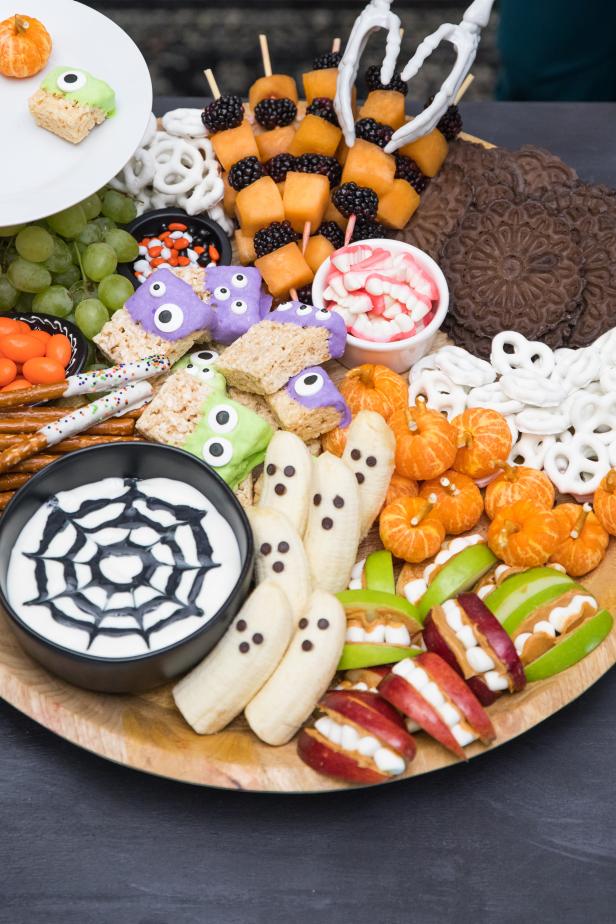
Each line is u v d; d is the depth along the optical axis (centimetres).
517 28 159
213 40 198
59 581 107
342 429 119
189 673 107
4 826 107
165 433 116
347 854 107
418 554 113
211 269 123
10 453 112
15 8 124
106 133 120
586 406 120
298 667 105
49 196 117
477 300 126
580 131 141
